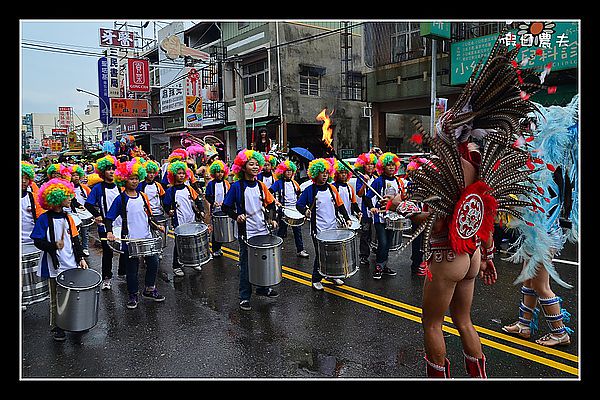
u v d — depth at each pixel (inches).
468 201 118.2
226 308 224.5
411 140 120.0
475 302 219.0
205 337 190.7
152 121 1208.8
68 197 189.9
